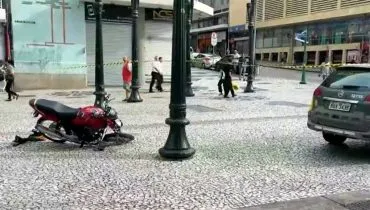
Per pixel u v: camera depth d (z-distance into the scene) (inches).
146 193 217.6
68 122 311.7
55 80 773.3
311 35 1817.2
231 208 198.4
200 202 206.1
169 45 893.8
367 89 288.4
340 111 296.5
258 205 202.5
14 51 738.8
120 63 807.7
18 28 738.8
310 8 1791.3
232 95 668.1
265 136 362.0
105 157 287.0
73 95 676.1
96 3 453.7
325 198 213.0
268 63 2048.5
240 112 498.9
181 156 280.1
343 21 1641.2
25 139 321.4
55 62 768.9
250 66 747.4
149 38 870.4
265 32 2149.4
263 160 285.0
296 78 1207.6
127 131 372.8
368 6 1501.0
